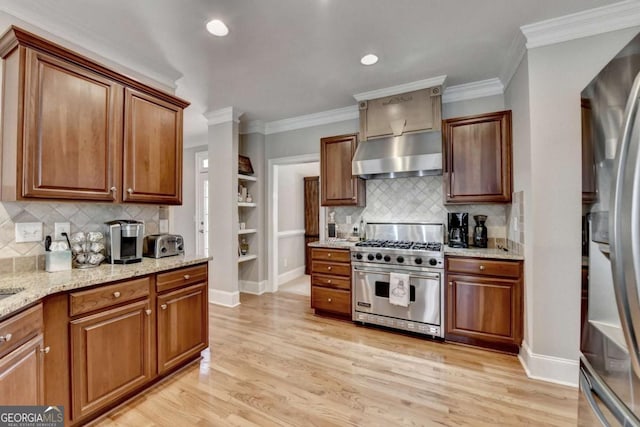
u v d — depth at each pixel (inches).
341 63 105.9
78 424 65.7
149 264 84.4
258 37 89.7
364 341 109.7
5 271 70.8
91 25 82.8
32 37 64.9
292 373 88.2
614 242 36.1
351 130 153.8
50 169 68.9
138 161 86.9
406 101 124.3
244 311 143.9
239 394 78.3
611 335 42.2
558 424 66.5
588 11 76.9
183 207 225.8
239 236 175.8
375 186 144.9
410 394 77.9
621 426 38.7
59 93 70.4
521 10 77.9
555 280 83.1
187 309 90.7
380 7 76.7
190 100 139.9
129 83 84.7
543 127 84.1
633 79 38.0
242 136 179.2
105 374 69.0
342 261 127.4
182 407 73.2
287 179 216.1
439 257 106.7
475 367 90.9
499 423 67.1
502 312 97.6
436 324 108.1
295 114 160.4
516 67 100.3
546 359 84.3
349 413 70.8
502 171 107.2
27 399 53.4
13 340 50.4
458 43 93.8
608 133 43.7
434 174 128.9
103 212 90.8
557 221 82.7
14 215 72.4
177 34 87.8
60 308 61.7
